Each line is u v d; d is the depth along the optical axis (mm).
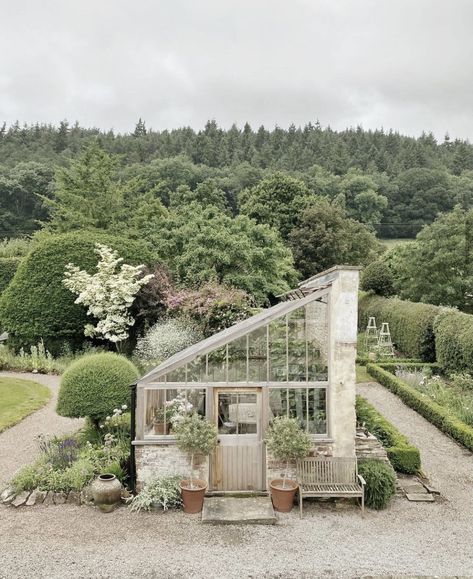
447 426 14188
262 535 8289
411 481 10625
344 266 9711
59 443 11820
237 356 9805
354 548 7926
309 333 9875
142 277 22797
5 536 8211
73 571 7211
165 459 9586
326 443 9711
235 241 25812
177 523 8680
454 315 20344
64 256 22594
